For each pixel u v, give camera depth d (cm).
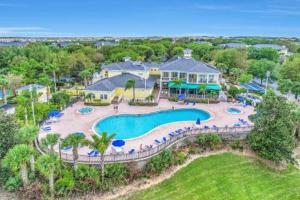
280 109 4212
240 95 7050
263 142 4197
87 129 4600
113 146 3847
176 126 4844
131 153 3612
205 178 3756
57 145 3866
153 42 18738
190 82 7056
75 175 3303
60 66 9144
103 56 12506
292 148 4297
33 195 3189
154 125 4953
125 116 5438
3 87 6738
